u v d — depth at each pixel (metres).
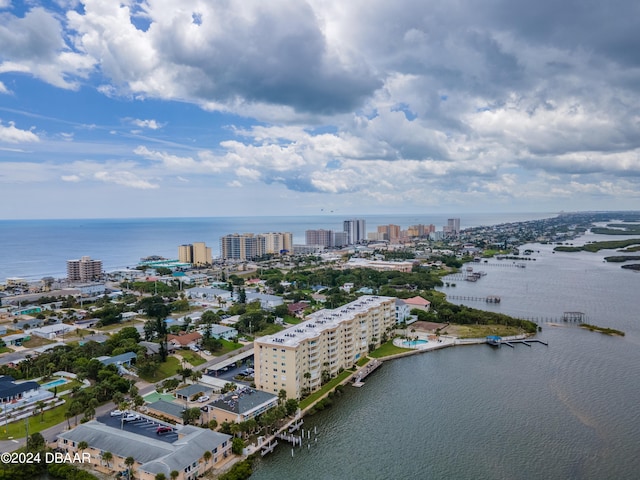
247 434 177.12
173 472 139.50
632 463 159.25
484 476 152.00
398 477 152.25
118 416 187.62
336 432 182.38
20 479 147.50
